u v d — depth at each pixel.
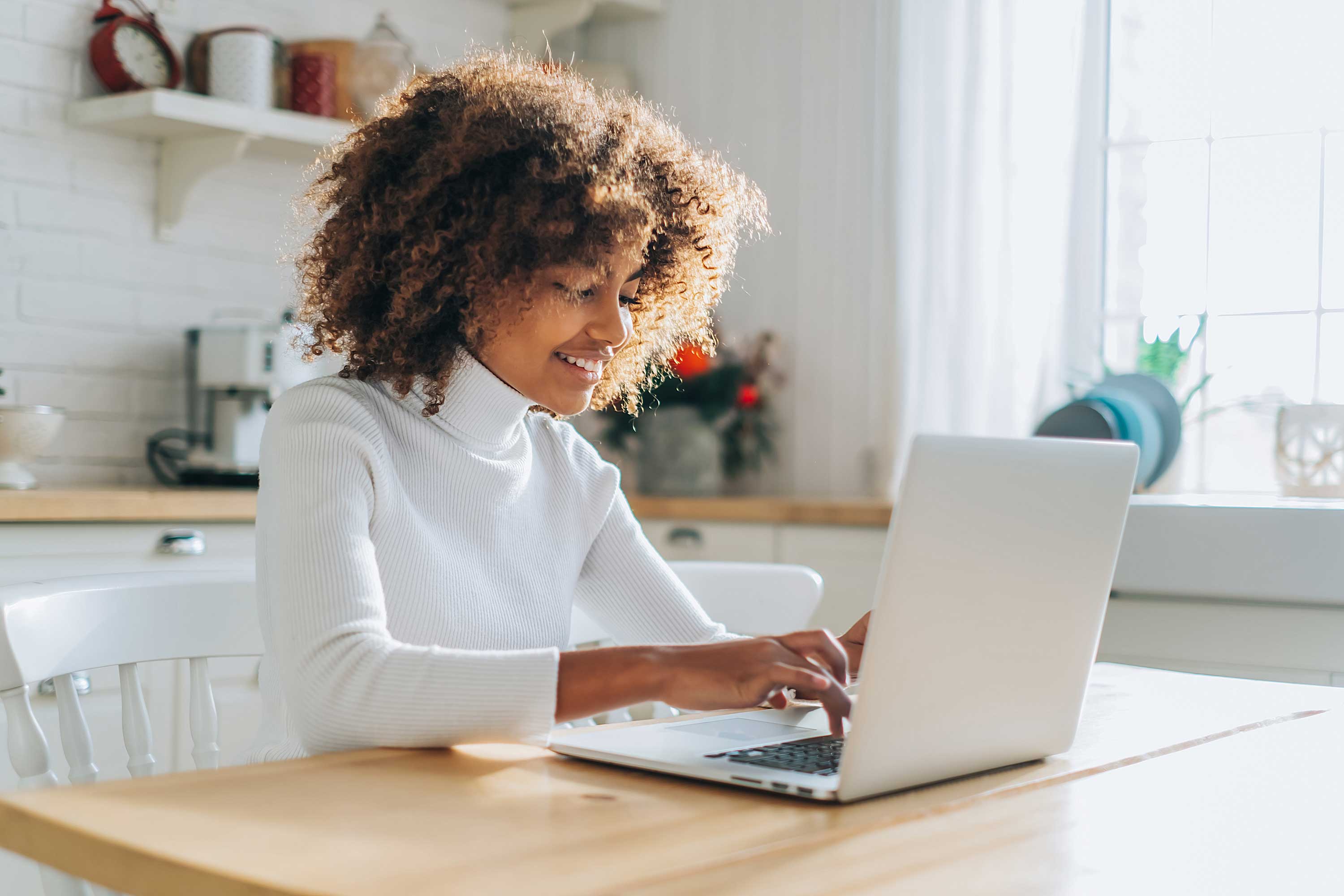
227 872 0.58
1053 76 2.85
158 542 2.21
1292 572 2.02
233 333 2.54
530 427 1.31
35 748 0.93
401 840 0.64
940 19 2.98
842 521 2.62
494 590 1.16
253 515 2.32
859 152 3.15
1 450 2.32
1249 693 1.28
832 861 0.63
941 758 0.81
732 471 3.21
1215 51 2.82
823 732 0.97
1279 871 0.66
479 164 1.12
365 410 1.10
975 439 0.77
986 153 2.92
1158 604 2.15
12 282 2.54
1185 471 2.82
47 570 2.08
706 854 0.64
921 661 0.76
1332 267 2.71
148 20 2.66
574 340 1.17
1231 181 2.81
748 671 0.87
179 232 2.80
